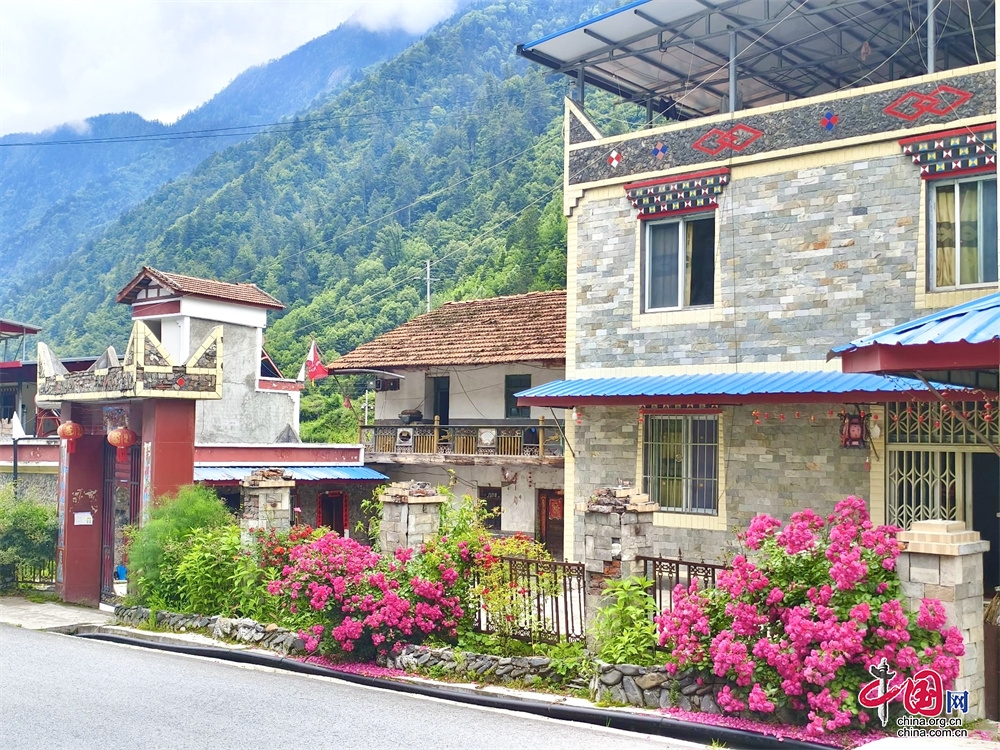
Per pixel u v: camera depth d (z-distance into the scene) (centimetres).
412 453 2620
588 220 1834
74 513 1898
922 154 1455
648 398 1555
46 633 1588
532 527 2462
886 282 1488
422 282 6850
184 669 1266
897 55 1878
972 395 1205
